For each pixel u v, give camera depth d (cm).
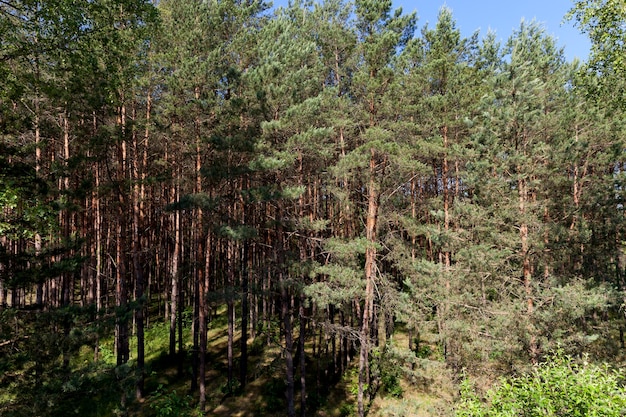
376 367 1825
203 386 1560
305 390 1709
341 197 1616
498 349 1331
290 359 1559
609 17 1028
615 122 1908
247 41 1775
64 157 1727
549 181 1686
